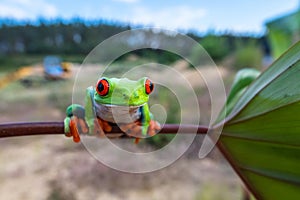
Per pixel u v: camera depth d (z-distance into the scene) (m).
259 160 0.12
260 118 0.11
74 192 0.65
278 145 0.12
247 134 0.12
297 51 0.11
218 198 0.62
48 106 1.03
